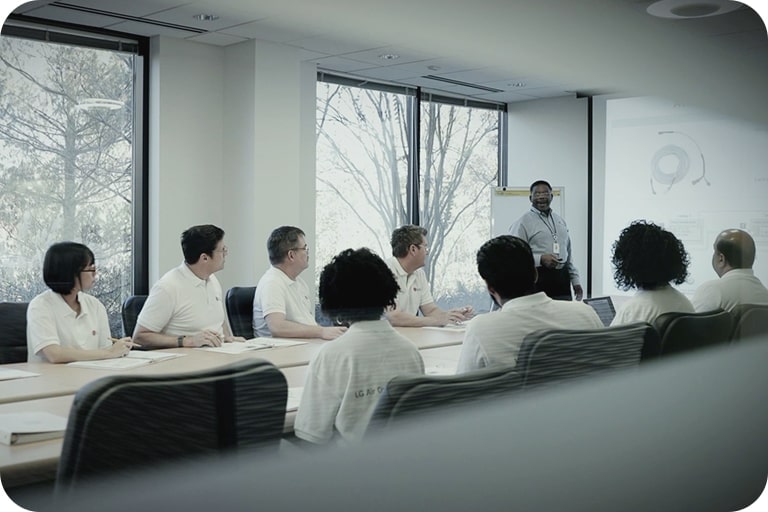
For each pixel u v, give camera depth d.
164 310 2.90
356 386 1.88
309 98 3.28
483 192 3.23
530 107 3.12
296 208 3.33
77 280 2.65
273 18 2.69
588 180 3.15
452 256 3.00
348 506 1.77
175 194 3.76
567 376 2.16
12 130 3.30
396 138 3.38
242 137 3.56
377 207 3.30
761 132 3.43
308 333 2.94
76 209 3.47
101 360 2.59
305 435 1.84
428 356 2.39
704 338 2.83
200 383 1.52
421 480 1.83
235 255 3.72
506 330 2.10
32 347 2.57
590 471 2.26
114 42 3.47
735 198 3.24
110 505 1.46
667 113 3.24
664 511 2.59
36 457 1.54
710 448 2.79
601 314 2.88
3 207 3.19
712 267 3.19
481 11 2.71
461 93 3.05
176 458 1.51
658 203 3.22
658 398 2.50
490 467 1.95
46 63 3.38
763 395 3.00
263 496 1.65
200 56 3.36
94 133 3.56
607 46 3.07
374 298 1.93
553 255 3.07
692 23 3.24
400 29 2.56
